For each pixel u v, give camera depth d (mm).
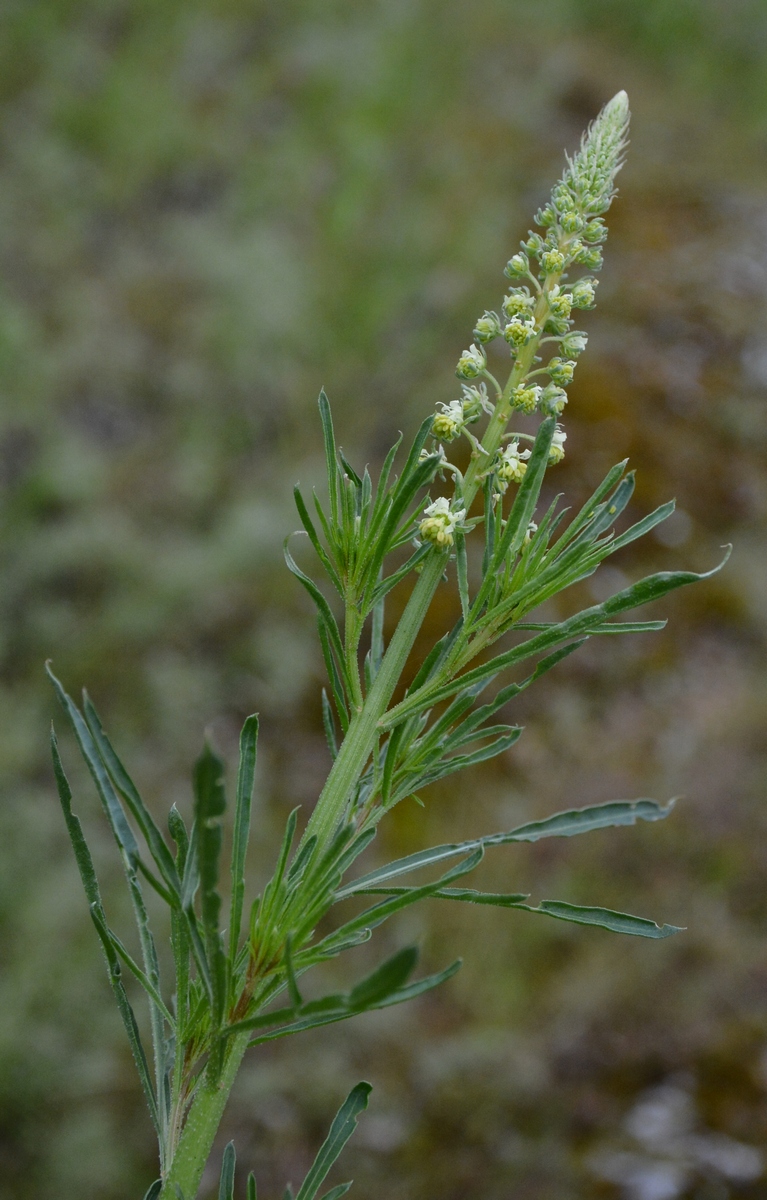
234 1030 1063
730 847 5723
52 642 6086
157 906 5004
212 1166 4559
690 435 7609
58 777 1168
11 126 8930
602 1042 4945
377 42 10109
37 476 6688
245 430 7324
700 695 6445
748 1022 4969
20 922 4820
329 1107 4730
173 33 10055
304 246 8398
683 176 9961
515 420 7102
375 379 7695
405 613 1288
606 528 1264
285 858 1174
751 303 8633
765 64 11531
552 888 5590
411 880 5531
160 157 8906
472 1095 4738
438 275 8344
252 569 6504
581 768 6074
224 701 6059
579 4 11734
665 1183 4348
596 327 8195
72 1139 4336
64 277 7926
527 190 9336
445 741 1272
